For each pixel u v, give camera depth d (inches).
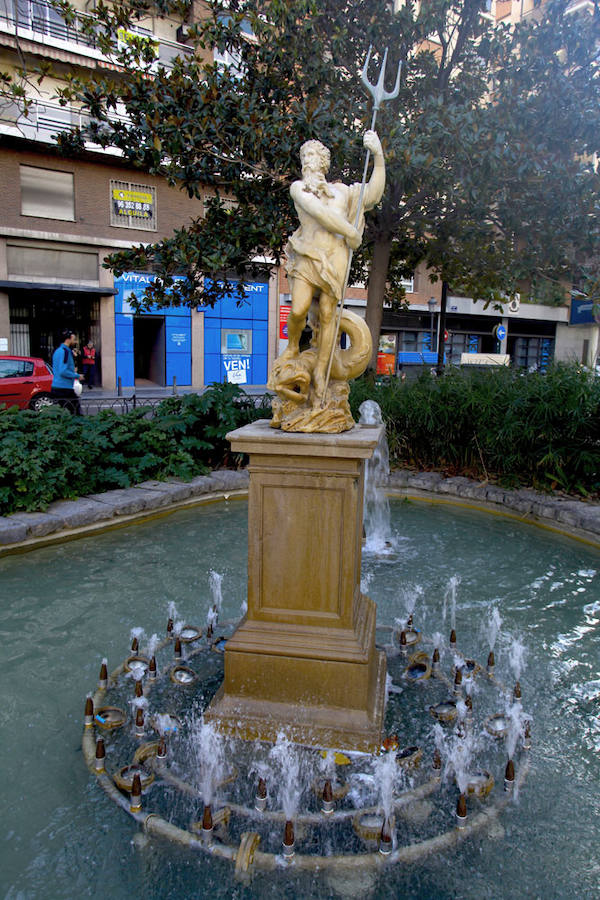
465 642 141.0
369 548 209.0
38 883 76.9
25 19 613.9
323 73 290.8
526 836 84.6
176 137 265.3
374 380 350.9
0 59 618.8
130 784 90.3
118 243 728.3
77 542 206.1
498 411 272.4
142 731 103.6
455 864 80.0
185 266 301.9
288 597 104.9
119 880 77.4
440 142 278.4
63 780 93.9
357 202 105.6
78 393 396.5
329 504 100.9
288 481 101.3
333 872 78.4
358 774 93.8
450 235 368.2
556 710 114.4
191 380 827.4
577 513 220.7
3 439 219.0
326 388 107.8
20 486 207.2
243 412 310.8
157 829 83.4
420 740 102.7
